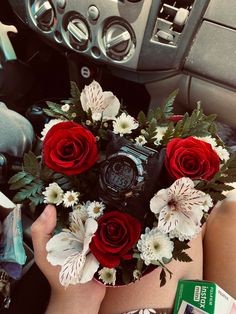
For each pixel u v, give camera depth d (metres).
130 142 0.67
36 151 1.13
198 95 1.08
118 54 1.00
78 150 0.62
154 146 0.70
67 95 1.37
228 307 0.80
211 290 0.79
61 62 1.27
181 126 0.70
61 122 0.68
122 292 0.84
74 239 0.64
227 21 0.93
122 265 0.68
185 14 0.92
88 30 1.00
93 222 0.59
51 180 0.69
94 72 1.12
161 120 0.74
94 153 0.63
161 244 0.62
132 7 0.93
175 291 0.84
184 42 0.97
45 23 1.05
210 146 0.65
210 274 0.94
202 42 0.97
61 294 0.77
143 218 0.64
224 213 0.95
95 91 0.69
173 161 0.61
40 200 0.69
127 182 0.63
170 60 0.99
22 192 0.69
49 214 0.67
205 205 0.62
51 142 0.63
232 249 0.92
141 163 0.64
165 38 0.95
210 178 0.64
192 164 0.62
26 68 1.29
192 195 0.60
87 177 0.68
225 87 1.02
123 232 0.62
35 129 1.20
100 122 0.70
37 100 1.37
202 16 0.94
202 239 0.95
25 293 0.94
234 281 0.91
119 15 0.95
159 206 0.61
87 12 0.98
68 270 0.59
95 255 0.62
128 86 1.13
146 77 1.06
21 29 1.21
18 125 1.07
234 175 0.67
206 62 0.99
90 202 0.66
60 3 1.00
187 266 0.86
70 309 0.77
